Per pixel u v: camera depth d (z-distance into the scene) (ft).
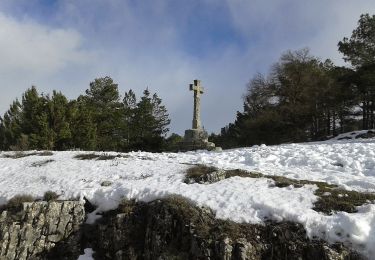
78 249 48.42
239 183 49.78
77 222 50.21
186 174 55.72
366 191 46.29
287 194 45.55
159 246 43.09
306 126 166.09
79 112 122.01
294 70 161.38
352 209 41.22
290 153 70.18
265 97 168.04
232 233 40.40
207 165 62.03
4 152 88.94
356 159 61.46
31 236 48.85
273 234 39.55
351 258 36.09
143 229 46.14
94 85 173.27
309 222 39.37
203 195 46.70
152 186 51.16
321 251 36.91
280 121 157.38
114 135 160.04
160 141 153.48
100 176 59.26
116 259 45.14
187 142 110.63
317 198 43.86
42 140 106.52
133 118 179.63
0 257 47.62
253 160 67.10
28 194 55.31
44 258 48.01
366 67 146.51
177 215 43.96
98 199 52.39
